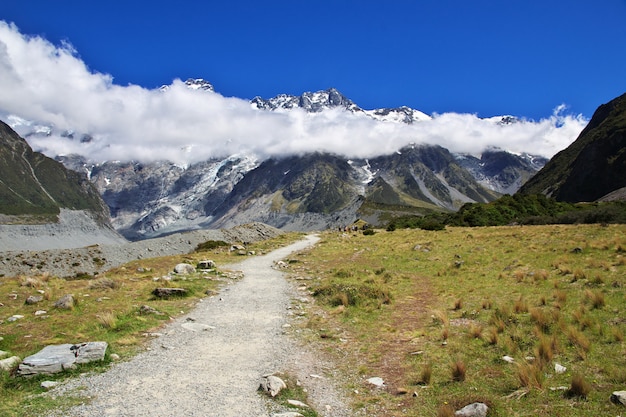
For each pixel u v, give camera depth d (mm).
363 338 14844
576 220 47500
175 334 15086
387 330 15570
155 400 9617
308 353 13445
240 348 13797
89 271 57781
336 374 11672
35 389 10109
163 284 23547
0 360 11344
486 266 27234
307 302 21266
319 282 27141
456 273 26422
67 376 10898
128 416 8820
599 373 10203
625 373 9836
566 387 9555
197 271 30453
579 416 8328
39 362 11125
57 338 13734
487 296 19438
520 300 16547
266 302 21234
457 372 10773
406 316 17516
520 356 11758
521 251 30328
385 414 9227
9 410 9008
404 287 23797
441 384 10523
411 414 9148
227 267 34688
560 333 13102
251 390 10344
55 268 57031
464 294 20516
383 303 19984
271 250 51156
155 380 10828
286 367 12125
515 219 58594
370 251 41688
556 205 71438
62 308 17422
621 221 42438
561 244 30219
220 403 9531
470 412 8625
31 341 13406
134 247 67312
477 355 12250
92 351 11984
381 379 11148
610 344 11828
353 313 18281
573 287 18656
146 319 16531
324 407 9602
